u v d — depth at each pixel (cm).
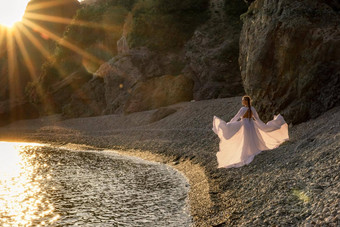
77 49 6353
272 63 2103
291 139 1731
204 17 4659
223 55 4031
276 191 1078
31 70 8444
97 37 6181
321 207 823
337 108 1833
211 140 2355
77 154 2748
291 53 2020
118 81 4750
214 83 3966
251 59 2184
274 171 1328
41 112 6191
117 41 5603
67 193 1499
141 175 1819
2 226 1110
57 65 6450
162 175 1802
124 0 6328
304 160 1299
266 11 2172
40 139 3906
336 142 1291
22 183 1716
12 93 8181
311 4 2081
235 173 1520
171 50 4659
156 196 1391
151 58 4634
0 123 5891
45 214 1220
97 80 5359
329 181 973
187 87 3947
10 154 2831
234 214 1034
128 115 4025
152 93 4034
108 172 1934
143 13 5066
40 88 6341
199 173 1717
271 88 2095
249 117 930
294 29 2005
